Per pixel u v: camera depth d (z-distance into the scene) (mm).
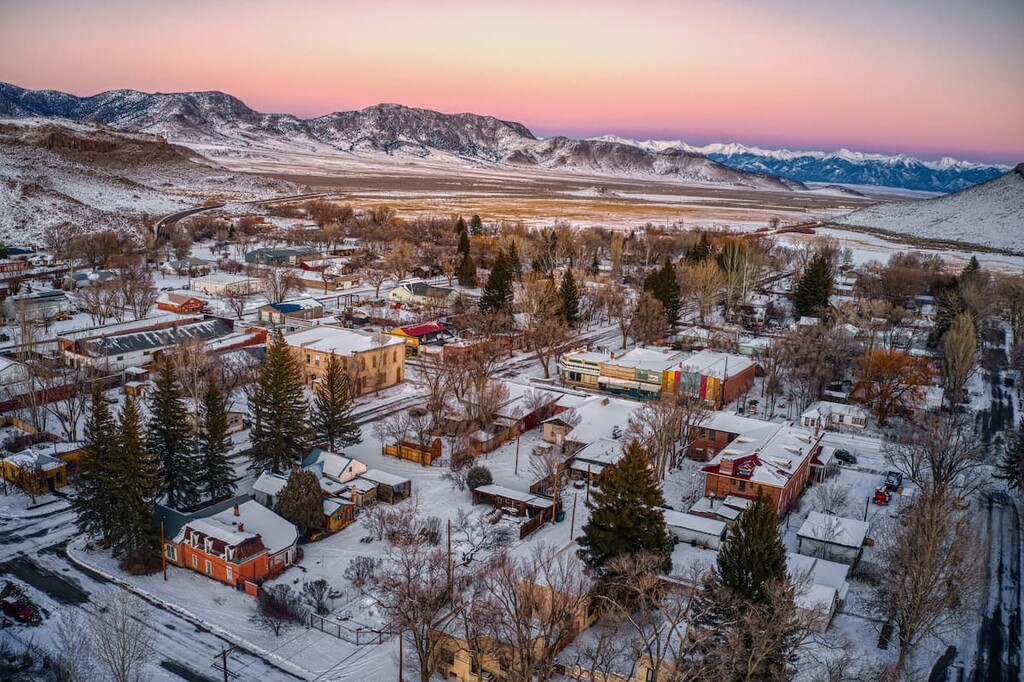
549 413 121750
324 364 131125
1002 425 126812
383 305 194750
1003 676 65625
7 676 60312
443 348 153625
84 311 177875
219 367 121875
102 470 79188
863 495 97750
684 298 199125
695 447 109938
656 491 71188
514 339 169625
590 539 71062
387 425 109562
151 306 183875
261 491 91438
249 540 76375
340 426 104875
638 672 60312
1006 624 73125
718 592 58281
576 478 100812
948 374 137500
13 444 102250
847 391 138250
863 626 71250
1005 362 161500
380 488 94312
